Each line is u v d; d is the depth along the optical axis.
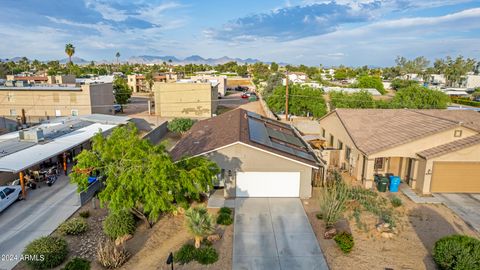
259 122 29.47
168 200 15.38
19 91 48.72
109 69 175.00
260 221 17.86
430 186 21.50
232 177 20.78
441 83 118.69
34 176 23.91
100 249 14.13
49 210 19.39
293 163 20.61
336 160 29.05
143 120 49.06
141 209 17.94
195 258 14.38
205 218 15.41
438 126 22.67
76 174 15.55
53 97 48.84
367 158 22.39
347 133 26.70
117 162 15.62
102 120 37.25
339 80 135.62
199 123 33.78
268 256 14.59
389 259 14.37
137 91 99.81
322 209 17.69
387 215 18.44
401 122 26.36
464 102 69.62
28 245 14.33
